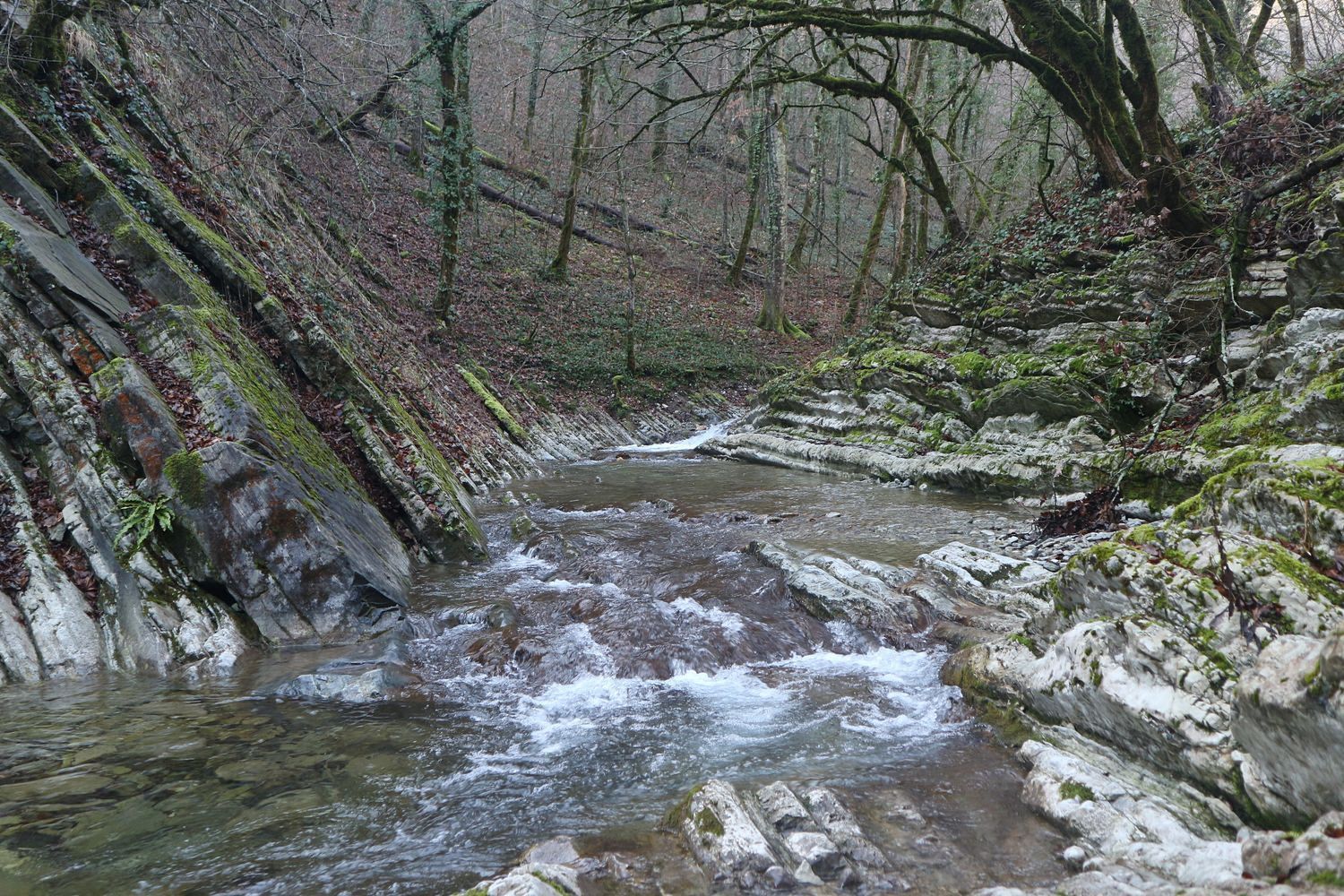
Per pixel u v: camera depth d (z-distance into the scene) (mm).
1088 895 3361
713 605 7949
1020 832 4215
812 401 18031
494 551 10227
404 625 7449
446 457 13461
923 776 4875
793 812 4238
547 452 18391
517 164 30953
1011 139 20844
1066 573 5383
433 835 4270
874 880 3785
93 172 9320
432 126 25062
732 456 18500
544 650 6938
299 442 8617
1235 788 3910
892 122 28219
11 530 6980
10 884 3746
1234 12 20312
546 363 22438
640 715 5941
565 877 3602
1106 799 4203
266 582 7246
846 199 38312
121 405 7438
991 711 5652
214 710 5855
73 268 8297
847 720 5785
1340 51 15648
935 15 13586
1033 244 15828
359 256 19297
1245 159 12695
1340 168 11031
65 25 10969
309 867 3955
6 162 8594
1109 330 12812
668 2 13094
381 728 5633
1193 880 3338
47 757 5039
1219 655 4250
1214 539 4637
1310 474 4613
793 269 33625
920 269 19734
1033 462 12047
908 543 9695
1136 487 9648
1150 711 4352
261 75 12531
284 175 18141
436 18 18359
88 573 7059
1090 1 15812
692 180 37875
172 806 4492
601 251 30375
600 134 27062
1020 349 14625
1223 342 9898
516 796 4715
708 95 13875
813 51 16406
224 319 9219
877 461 14883
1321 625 3887
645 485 14859
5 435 7516
